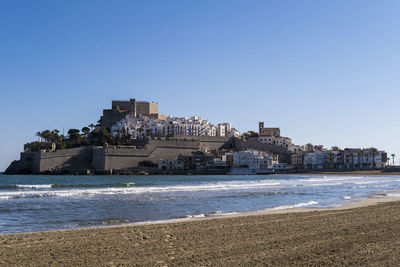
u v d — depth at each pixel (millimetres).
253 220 28188
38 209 36500
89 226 27547
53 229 26297
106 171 184625
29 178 144625
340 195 58094
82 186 79062
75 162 193750
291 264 16562
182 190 66312
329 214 31562
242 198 51562
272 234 22938
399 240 21375
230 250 18906
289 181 111375
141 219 31172
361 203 44656
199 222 27219
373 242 20812
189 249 19094
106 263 16531
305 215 31047
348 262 16938
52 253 18125
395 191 68250
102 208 38000
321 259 17375
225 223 26828
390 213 32281
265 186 82000
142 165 196125
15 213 33562
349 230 24250
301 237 22062
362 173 194125
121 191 60594
